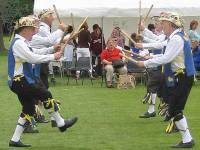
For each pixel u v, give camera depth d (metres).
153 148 7.79
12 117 10.74
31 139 8.50
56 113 7.89
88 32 18.34
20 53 7.57
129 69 16.36
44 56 7.59
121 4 18.28
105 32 21.69
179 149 7.68
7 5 34.84
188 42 7.62
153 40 10.45
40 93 7.73
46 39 9.19
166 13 7.67
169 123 9.11
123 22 21.47
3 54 32.72
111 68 16.25
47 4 18.67
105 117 10.69
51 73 17.47
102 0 18.47
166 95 7.95
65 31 8.51
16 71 7.66
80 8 18.38
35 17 7.85
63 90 15.59
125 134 8.91
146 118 10.55
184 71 7.60
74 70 17.88
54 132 9.08
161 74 9.84
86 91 15.34
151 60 7.61
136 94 14.59
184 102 7.66
